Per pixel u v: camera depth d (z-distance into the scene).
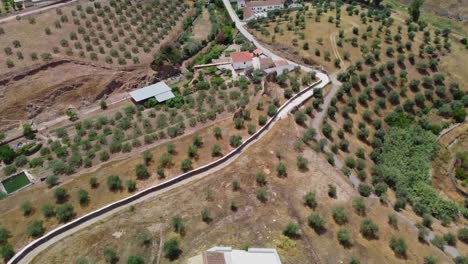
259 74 110.75
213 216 65.69
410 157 99.69
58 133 96.81
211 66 125.81
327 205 71.31
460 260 67.94
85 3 135.00
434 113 114.50
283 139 87.88
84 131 96.38
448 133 109.06
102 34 122.88
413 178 92.50
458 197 93.75
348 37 134.00
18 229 64.25
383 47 130.12
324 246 62.59
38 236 62.81
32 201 70.12
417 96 114.81
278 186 73.62
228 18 155.88
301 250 60.88
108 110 108.00
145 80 119.31
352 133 100.06
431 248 70.00
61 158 85.69
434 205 85.31
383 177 87.88
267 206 68.62
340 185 77.38
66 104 106.75
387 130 106.06
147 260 57.72
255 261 53.81
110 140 90.12
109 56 116.81
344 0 173.25
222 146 84.19
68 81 107.62
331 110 100.75
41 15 123.62
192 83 118.06
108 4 138.38
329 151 88.88
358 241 65.31
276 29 139.25
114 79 114.31
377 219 71.69
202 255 55.75
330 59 124.06
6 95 99.88
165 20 144.12
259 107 97.12
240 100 99.06
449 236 74.31
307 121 97.44
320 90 106.31
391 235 69.00
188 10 158.38
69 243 61.31
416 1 153.50
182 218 65.25
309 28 139.75
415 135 105.12
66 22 123.38
